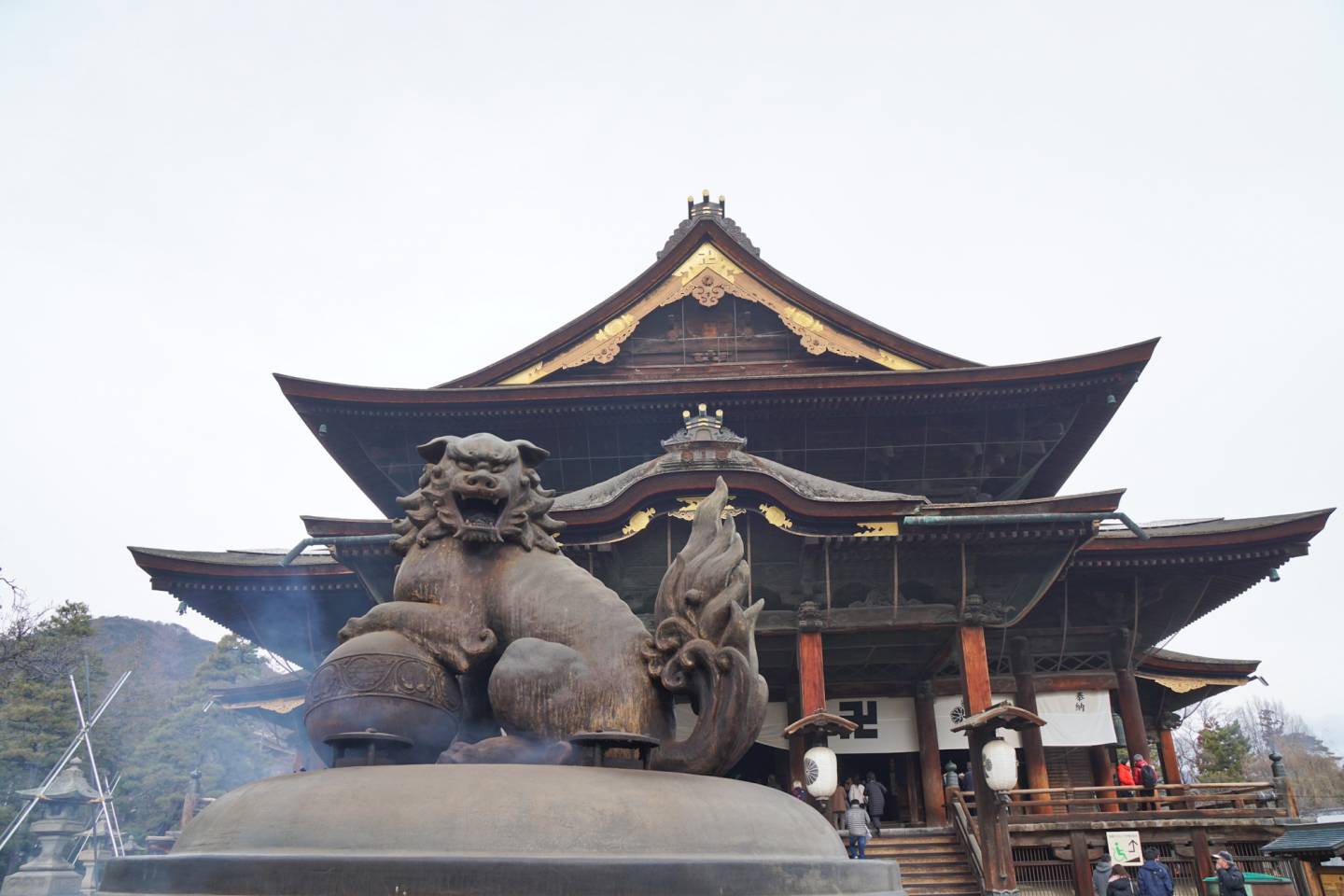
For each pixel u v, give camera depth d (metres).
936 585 23.31
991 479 33.62
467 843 4.08
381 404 31.27
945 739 28.52
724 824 4.57
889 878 5.36
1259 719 108.75
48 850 32.34
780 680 29.05
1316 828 21.09
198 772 34.12
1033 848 23.39
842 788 25.61
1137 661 31.03
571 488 33.50
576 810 4.25
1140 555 27.92
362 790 4.33
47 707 51.56
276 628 28.98
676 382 31.30
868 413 32.53
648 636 5.64
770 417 32.53
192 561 26.69
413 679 5.44
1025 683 28.64
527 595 5.80
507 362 33.69
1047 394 31.80
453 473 6.09
